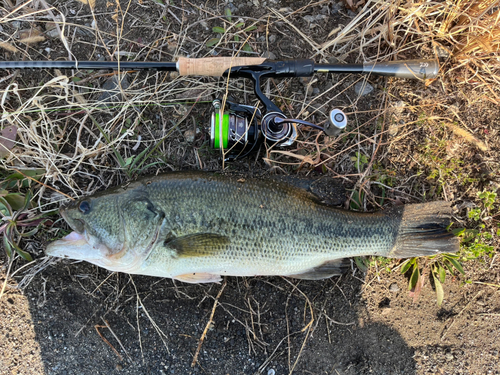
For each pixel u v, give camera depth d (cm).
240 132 46
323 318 52
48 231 50
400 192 53
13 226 47
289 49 54
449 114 53
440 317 53
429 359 53
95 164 51
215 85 52
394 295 53
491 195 52
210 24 53
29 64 44
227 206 43
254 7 54
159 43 53
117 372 50
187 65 45
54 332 50
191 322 51
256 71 45
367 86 54
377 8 52
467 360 53
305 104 53
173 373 51
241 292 52
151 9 53
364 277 53
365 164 53
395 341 53
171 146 52
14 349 50
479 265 54
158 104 50
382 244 47
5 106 50
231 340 51
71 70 51
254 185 44
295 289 52
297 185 46
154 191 44
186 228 43
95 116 52
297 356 52
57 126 50
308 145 52
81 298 50
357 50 53
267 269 45
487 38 50
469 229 52
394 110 53
